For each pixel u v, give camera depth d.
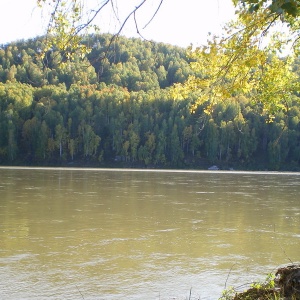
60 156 81.06
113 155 84.31
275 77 6.64
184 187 39.28
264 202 28.73
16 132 80.88
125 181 45.44
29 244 15.12
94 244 15.33
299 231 18.58
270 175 64.62
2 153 79.88
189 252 14.53
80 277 11.66
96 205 25.34
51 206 24.47
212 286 11.16
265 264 13.27
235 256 14.16
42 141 79.62
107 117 86.31
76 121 83.75
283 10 3.72
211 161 80.25
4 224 18.64
